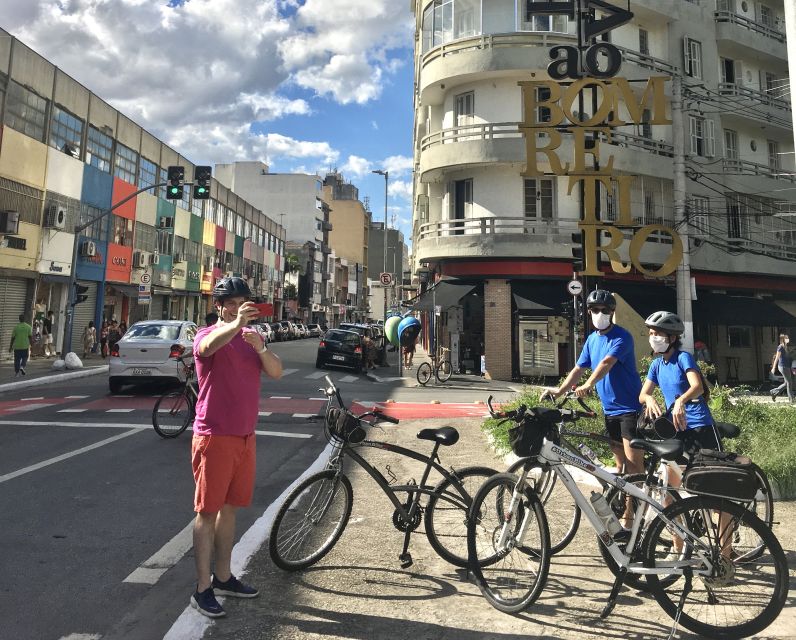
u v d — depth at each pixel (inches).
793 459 237.0
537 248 809.5
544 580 133.2
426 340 1524.4
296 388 615.8
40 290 888.9
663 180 910.4
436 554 169.9
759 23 1079.6
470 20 864.3
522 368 823.7
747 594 128.3
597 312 178.4
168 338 523.2
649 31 954.7
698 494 131.8
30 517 195.6
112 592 142.3
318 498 162.7
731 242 983.6
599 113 637.3
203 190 778.8
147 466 266.2
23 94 818.2
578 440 277.0
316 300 3127.5
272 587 145.0
